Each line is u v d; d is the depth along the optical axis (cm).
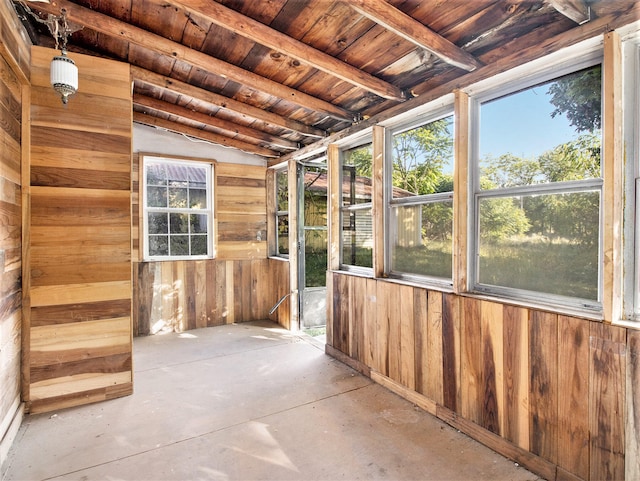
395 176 300
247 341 415
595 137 173
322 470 190
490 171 222
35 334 249
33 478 184
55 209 257
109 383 272
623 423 156
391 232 304
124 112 280
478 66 219
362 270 338
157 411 253
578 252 180
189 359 356
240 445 212
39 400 250
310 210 491
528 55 190
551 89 191
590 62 175
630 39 160
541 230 196
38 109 252
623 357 155
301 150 430
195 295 472
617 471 158
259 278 521
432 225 264
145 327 440
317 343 408
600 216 171
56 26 224
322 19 205
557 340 178
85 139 266
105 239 273
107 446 211
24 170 245
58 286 257
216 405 261
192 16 219
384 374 292
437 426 233
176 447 210
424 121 270
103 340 271
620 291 161
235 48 247
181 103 366
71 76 220
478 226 229
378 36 216
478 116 229
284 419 241
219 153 488
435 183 262
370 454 203
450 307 233
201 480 183
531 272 201
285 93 291
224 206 492
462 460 198
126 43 267
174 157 454
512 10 182
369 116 317
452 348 232
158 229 455
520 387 194
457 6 183
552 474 180
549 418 182
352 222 356
